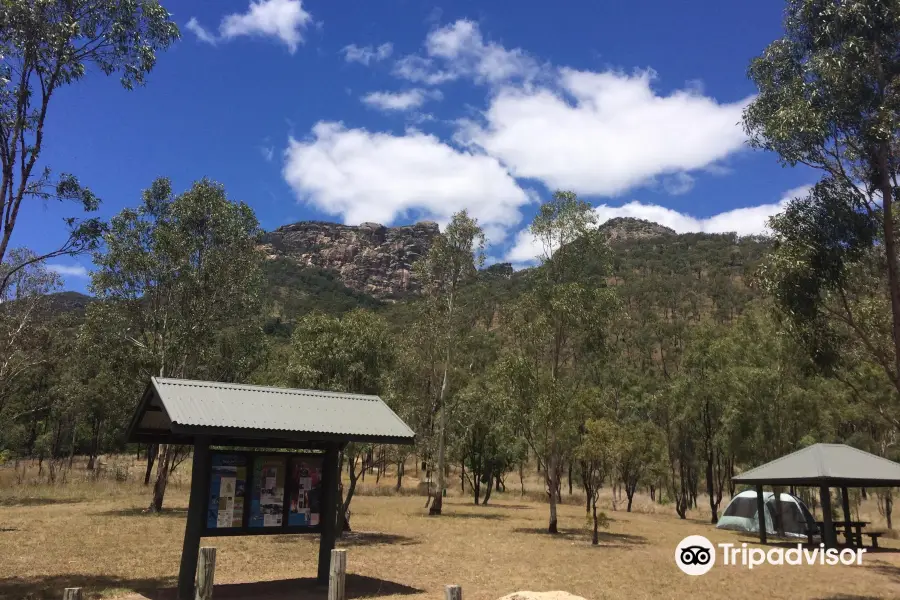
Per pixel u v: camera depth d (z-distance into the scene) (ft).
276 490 34.68
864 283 41.52
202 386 33.91
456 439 120.67
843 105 33.60
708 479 112.47
